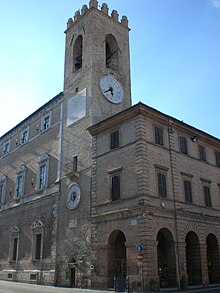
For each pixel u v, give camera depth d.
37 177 49.62
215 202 42.56
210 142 45.62
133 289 30.86
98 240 36.06
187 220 36.75
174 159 38.12
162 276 36.09
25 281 45.19
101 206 36.88
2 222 55.75
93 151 40.38
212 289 32.41
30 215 48.75
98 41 48.91
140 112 36.06
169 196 35.69
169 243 34.50
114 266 34.81
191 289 32.41
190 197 38.56
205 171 42.78
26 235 48.28
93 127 40.84
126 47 53.53
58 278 39.91
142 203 32.38
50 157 48.25
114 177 36.59
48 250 42.75
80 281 36.81
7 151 61.44
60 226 42.03
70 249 39.44
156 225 32.78
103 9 52.12
